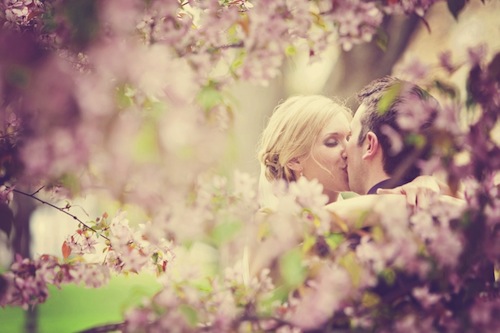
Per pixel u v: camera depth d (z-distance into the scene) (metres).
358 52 8.07
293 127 4.21
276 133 4.28
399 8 2.78
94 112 2.23
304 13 2.71
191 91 2.43
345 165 4.17
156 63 2.31
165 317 2.50
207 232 2.51
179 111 2.30
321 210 2.64
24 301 2.94
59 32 2.47
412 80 2.59
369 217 2.89
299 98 4.37
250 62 2.69
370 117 3.52
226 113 2.43
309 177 4.20
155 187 2.29
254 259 2.86
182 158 2.27
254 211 2.60
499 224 2.70
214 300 2.70
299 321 2.60
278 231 2.62
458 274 2.65
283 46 2.71
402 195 3.12
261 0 2.69
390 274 2.67
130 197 2.35
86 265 3.05
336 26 2.78
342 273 2.55
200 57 2.67
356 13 2.73
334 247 2.63
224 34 2.82
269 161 4.27
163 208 2.38
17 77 2.23
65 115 2.24
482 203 2.62
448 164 2.60
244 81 2.70
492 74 2.59
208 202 2.49
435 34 7.23
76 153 2.24
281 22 2.68
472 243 2.63
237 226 2.53
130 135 2.23
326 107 4.27
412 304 2.70
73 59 2.49
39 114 2.29
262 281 2.79
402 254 2.58
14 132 2.68
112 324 2.64
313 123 4.20
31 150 2.27
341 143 4.20
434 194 2.81
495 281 2.83
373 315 2.64
